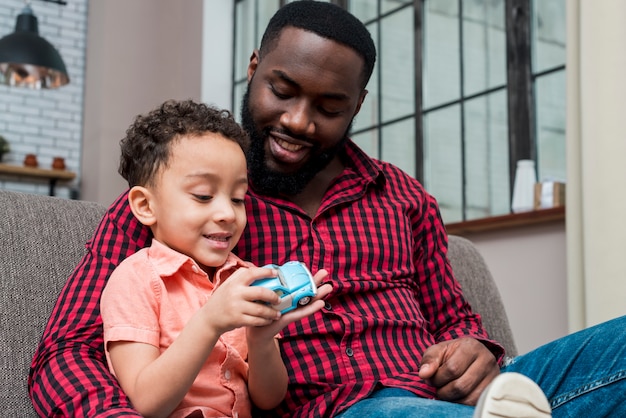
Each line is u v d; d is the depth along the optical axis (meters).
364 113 3.81
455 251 1.66
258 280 0.87
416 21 3.56
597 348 0.97
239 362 1.01
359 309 1.15
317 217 1.19
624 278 2.19
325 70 1.16
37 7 5.09
